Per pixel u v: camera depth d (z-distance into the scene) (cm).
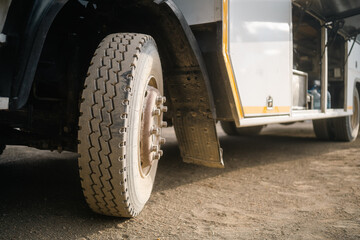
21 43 163
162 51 270
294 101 446
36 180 301
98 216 215
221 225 209
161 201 257
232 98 283
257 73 324
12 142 246
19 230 187
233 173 371
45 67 225
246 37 305
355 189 304
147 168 228
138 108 191
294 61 665
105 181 180
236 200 267
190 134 303
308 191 298
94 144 175
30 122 228
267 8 343
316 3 436
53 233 186
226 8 273
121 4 226
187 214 229
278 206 252
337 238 190
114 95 178
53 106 246
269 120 351
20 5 162
